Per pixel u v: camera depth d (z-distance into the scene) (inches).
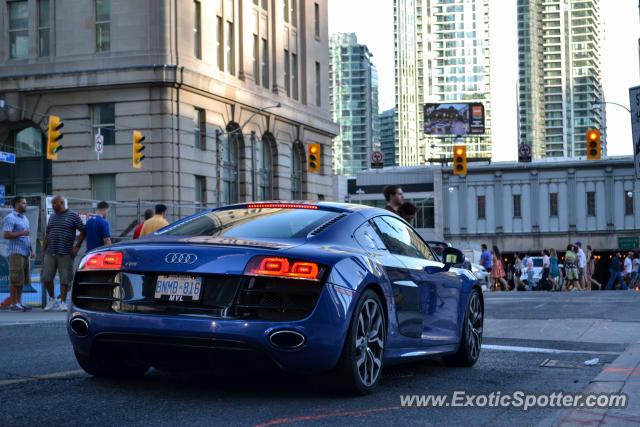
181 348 186.1
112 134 1439.5
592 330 396.2
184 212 1443.2
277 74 1845.5
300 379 223.5
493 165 2456.9
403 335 221.0
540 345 338.0
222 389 207.5
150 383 215.0
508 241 2449.6
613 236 2385.6
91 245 524.7
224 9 1633.9
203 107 1520.7
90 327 195.3
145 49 1423.5
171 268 189.2
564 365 274.5
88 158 1444.4
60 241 530.0
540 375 250.7
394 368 263.1
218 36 1633.9
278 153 1824.6
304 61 1998.0
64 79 1445.6
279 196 1819.6
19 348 298.4
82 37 1454.2
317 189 2032.5
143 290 192.2
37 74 1459.2
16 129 1520.7
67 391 202.8
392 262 221.5
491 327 412.2
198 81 1480.1
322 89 2086.6
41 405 185.6
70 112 1455.5
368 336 203.2
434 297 243.9
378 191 2815.0
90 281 200.8
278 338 181.9
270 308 184.4
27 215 606.5
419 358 237.1
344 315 188.4
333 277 188.5
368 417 177.9
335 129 2124.8
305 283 185.0
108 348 197.0
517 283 1572.3
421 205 2741.1
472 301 276.1
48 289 536.7
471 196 2480.3
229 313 184.4
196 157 1493.6
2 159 1136.8
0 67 1491.1
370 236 223.8
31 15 1481.3
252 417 174.7
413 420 177.2
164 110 1417.3
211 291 186.7
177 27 1451.8
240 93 1643.7
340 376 194.4
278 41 1861.5
